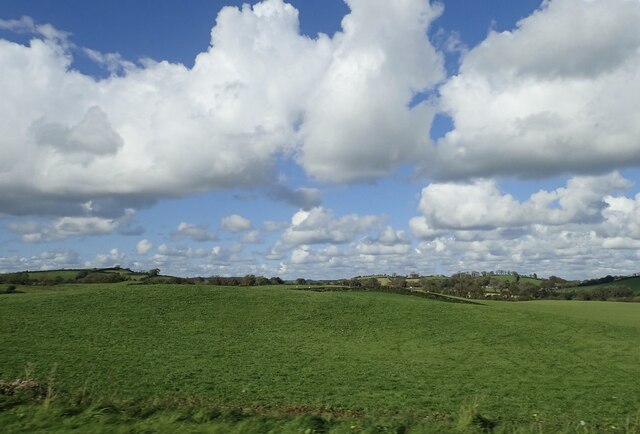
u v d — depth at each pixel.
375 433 12.51
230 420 13.33
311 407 25.69
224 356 41.78
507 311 72.94
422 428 13.20
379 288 105.88
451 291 137.12
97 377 31.34
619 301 128.25
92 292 72.50
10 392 16.06
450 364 41.62
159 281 123.44
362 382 33.12
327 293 82.62
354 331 58.69
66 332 49.25
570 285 164.62
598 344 54.19
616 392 32.72
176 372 33.97
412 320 64.75
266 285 123.12
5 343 41.69
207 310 66.00
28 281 111.50
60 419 12.89
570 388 33.56
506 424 14.51
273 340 51.88
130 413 13.69
